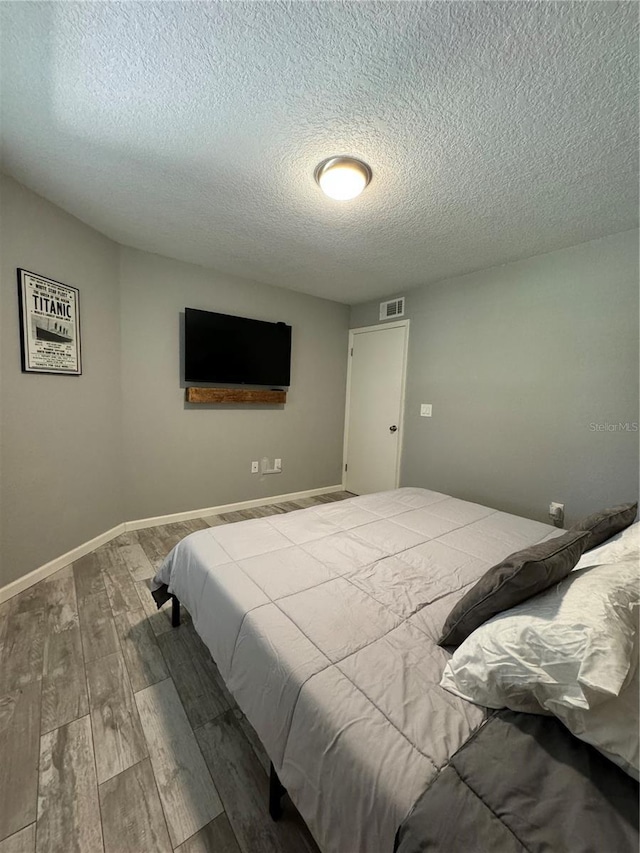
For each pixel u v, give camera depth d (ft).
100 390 8.45
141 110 4.51
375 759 2.30
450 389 10.52
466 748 2.30
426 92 4.13
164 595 5.85
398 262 9.27
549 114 4.35
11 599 6.38
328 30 3.48
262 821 3.27
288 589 4.10
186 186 6.19
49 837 3.08
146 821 3.22
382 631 3.46
